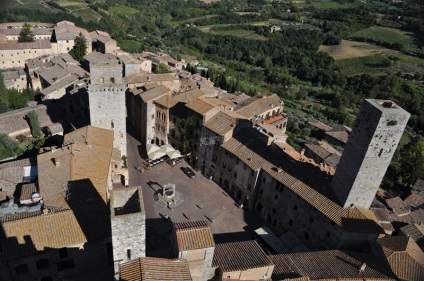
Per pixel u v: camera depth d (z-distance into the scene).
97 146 67.19
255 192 72.56
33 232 47.09
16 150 80.62
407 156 102.38
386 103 53.53
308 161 73.56
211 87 122.75
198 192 78.25
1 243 45.09
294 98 173.88
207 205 74.31
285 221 67.50
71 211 50.41
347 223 56.03
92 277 47.75
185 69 166.00
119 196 42.31
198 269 44.78
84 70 117.06
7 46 137.38
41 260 47.19
